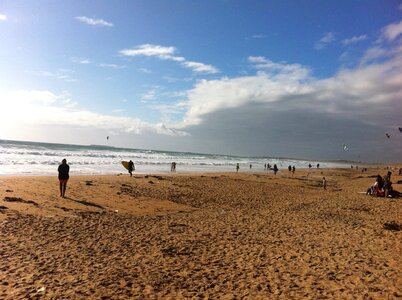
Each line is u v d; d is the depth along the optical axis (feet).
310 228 42.50
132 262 27.40
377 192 81.10
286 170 230.27
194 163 239.71
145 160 222.69
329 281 23.98
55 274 23.85
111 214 46.98
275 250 32.17
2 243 30.37
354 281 23.90
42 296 20.08
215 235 37.63
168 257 29.14
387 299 20.70
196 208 58.54
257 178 133.08
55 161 153.48
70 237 33.73
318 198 77.15
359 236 38.24
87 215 44.65
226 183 102.99
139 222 42.80
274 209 59.36
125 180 87.76
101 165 153.79
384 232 40.37
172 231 38.73
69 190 63.72
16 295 19.98
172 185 85.10
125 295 20.90
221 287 22.79
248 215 51.72
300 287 22.82
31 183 69.41
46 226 37.22
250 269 26.61
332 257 29.96
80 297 20.25
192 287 22.67
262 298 20.98
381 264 27.86
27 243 30.89
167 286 22.70
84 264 26.32
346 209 58.54
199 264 27.66
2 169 108.17
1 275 23.04
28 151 206.90
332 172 230.68
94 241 32.89
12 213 41.57
